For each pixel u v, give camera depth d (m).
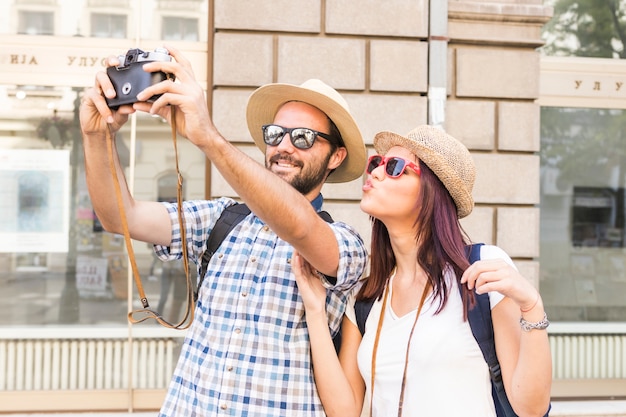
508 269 1.64
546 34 5.07
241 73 4.48
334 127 2.14
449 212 1.95
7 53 4.51
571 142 5.03
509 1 4.82
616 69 5.11
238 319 1.96
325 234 1.68
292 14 4.52
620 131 5.09
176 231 2.07
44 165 4.53
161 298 4.58
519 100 4.84
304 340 1.98
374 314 2.02
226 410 1.90
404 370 1.86
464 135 4.76
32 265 4.50
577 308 4.98
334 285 1.90
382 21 4.61
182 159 4.59
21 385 4.47
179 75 1.47
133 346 4.56
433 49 4.64
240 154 1.46
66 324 4.52
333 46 4.57
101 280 4.55
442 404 1.80
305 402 1.94
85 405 4.52
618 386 5.01
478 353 1.82
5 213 4.49
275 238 2.05
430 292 1.92
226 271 2.05
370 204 1.95
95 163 1.80
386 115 4.61
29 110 4.53
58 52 4.55
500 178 4.75
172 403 2.01
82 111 1.70
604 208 5.03
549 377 1.67
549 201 4.99
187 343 2.06
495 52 4.79
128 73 1.52
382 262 2.08
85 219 4.55
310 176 2.07
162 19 4.65
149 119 4.57
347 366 2.04
